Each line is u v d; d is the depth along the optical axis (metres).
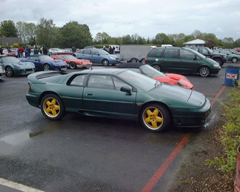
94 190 2.89
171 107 4.49
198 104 4.55
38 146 4.20
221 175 3.10
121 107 4.86
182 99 4.59
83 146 4.18
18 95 8.79
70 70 16.81
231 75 10.05
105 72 5.23
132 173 3.25
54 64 15.50
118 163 3.54
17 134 4.79
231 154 2.63
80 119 5.73
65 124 5.37
